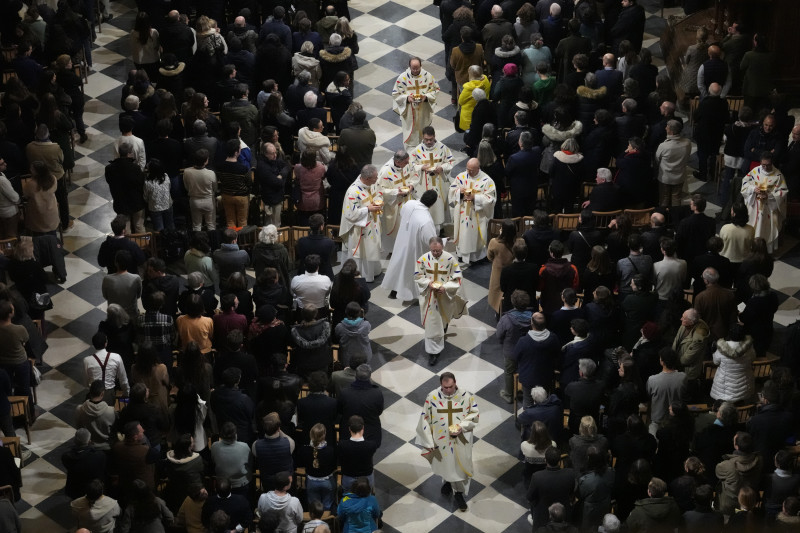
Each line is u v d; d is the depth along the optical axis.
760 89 14.66
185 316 10.49
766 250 11.49
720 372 10.52
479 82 14.15
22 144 13.34
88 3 16.84
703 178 14.45
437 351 11.91
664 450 9.52
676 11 17.95
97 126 15.59
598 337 10.38
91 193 14.42
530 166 12.66
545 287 11.17
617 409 9.73
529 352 10.38
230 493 9.05
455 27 15.20
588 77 13.32
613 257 11.55
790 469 9.25
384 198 12.73
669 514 8.52
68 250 13.53
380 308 12.77
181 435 9.30
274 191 12.87
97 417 9.80
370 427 9.80
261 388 9.88
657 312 10.83
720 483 9.49
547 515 9.24
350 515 9.13
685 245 11.85
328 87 14.23
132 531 8.91
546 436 9.69
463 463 10.14
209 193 12.66
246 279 11.07
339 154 12.59
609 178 12.24
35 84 14.62
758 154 12.94
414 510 10.37
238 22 14.65
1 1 15.45
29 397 10.81
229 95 14.02
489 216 12.83
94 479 9.05
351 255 12.75
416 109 14.48
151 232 12.70
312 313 10.36
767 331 11.14
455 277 11.49
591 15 14.96
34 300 11.41
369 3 18.36
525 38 14.96
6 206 12.54
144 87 13.41
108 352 10.23
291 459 9.41
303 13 15.23
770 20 15.05
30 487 10.52
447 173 13.12
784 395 9.80
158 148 12.85
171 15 14.72
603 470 9.15
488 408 11.47
